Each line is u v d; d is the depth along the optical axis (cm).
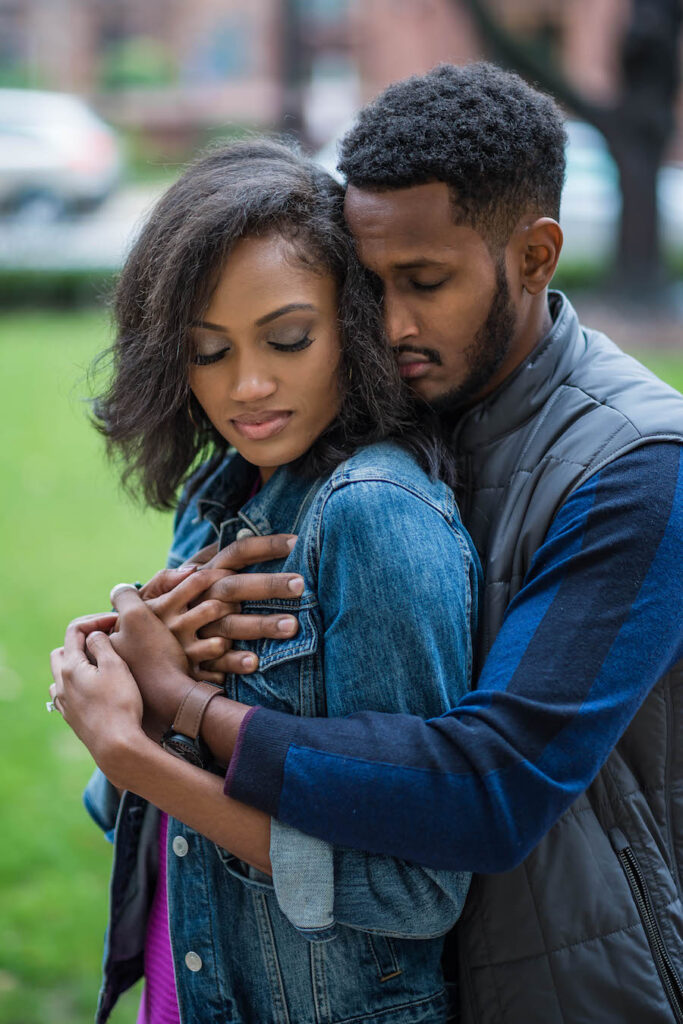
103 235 1298
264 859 114
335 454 124
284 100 1318
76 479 554
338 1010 120
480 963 122
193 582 123
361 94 2006
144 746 116
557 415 127
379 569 113
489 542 126
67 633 130
